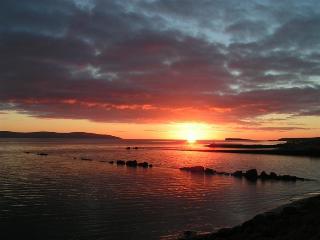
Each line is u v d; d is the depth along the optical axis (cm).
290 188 5044
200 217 3247
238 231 2570
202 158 11019
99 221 3050
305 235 2064
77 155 12012
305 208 3089
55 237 2625
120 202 3828
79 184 5119
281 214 2902
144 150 16825
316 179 6072
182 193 4478
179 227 2914
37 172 6669
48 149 16038
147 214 3316
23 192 4388
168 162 9525
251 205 3797
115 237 2633
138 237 2641
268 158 10975
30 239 2589
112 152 14438
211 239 2491
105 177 6028
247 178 6125
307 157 11331
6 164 8319
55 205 3634
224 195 4384
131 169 7494
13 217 3147
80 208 3506
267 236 2292
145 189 4747
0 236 2642
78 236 2648
